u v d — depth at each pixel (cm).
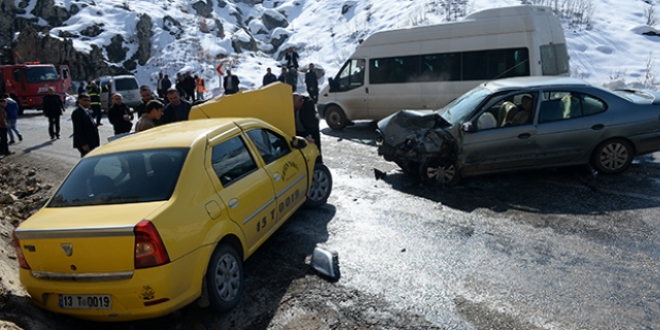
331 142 1135
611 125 675
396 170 825
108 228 326
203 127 464
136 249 328
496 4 2453
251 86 2606
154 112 694
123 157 415
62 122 1973
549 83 704
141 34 3266
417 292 409
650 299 381
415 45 1154
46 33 3020
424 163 705
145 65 3158
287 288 430
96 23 3272
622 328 347
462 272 439
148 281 329
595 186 659
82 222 341
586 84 697
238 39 3281
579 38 2066
